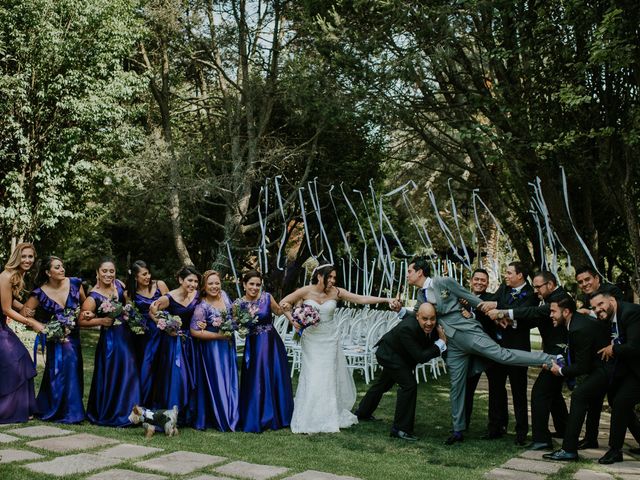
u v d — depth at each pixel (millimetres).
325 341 5895
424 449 5188
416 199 16984
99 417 5773
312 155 15164
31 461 4430
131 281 6164
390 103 11242
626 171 8453
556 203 9891
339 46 11125
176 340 5871
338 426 5793
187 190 15062
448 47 10023
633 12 7559
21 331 12406
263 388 5863
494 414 5648
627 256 13453
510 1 9023
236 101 17297
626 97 8406
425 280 5715
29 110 12711
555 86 9109
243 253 16828
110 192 15984
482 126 9609
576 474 4473
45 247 15672
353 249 14938
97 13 13234
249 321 5848
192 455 4715
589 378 4922
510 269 5719
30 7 12570
